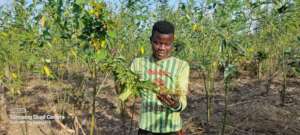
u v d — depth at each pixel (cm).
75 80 678
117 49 383
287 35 660
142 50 408
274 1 457
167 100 255
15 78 493
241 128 571
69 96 629
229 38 439
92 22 266
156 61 276
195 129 571
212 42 529
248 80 866
